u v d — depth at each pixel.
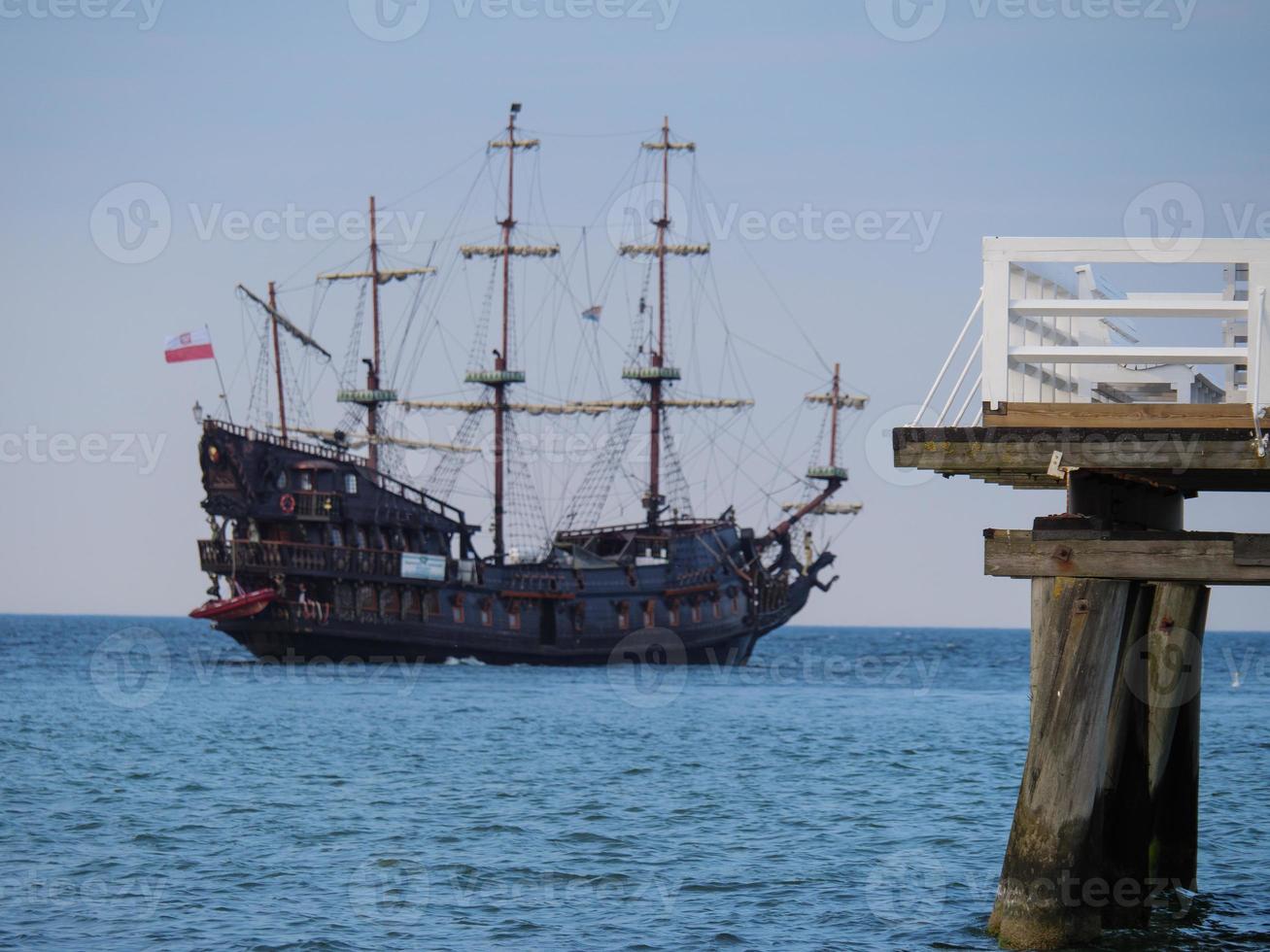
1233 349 62.44
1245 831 113.06
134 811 125.50
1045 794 64.56
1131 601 68.94
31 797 134.38
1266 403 61.28
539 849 107.69
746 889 93.00
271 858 103.50
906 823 120.38
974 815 124.75
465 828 117.50
